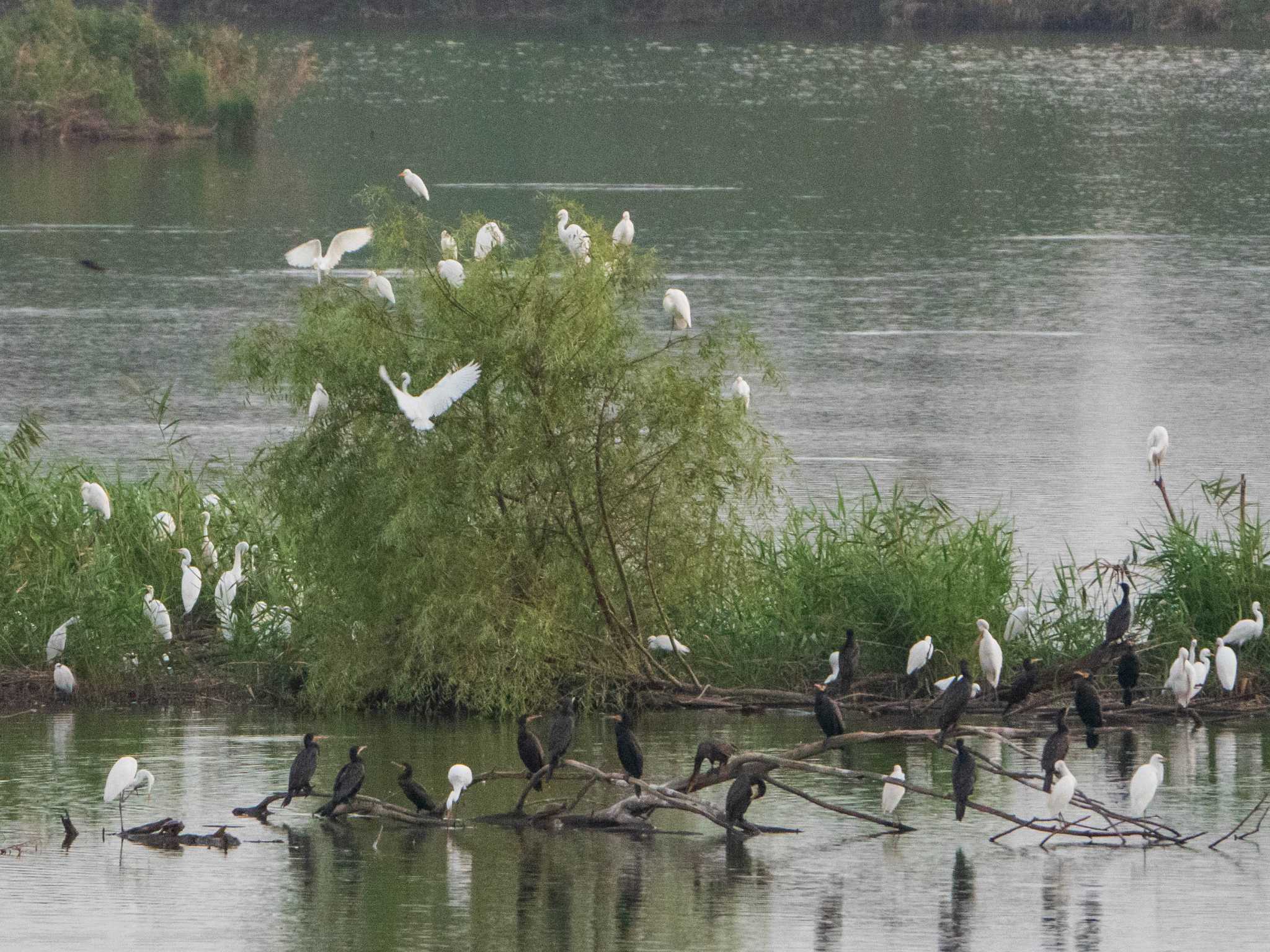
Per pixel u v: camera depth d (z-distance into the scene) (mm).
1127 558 20641
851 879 13391
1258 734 17188
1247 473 27219
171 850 13969
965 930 12352
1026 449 28984
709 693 17812
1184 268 50406
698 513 17750
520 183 67500
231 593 18547
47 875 13383
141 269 48938
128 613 18656
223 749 16609
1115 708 17453
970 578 18766
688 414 17141
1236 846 14125
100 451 28312
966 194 66750
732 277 47812
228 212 60188
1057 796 13594
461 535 17141
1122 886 13242
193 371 35500
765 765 14555
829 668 18312
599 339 16875
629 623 17828
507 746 16688
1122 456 28547
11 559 19234
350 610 17484
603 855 13969
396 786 15555
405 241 17453
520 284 16938
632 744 14539
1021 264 50969
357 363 17078
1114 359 37438
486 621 17047
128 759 14391
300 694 18062
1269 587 18484
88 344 38406
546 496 17266
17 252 51969
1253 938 12219
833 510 23812
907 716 17703
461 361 16859
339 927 12406
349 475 17219
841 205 63531
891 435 30016
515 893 13078
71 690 18016
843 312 42844
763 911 12719
